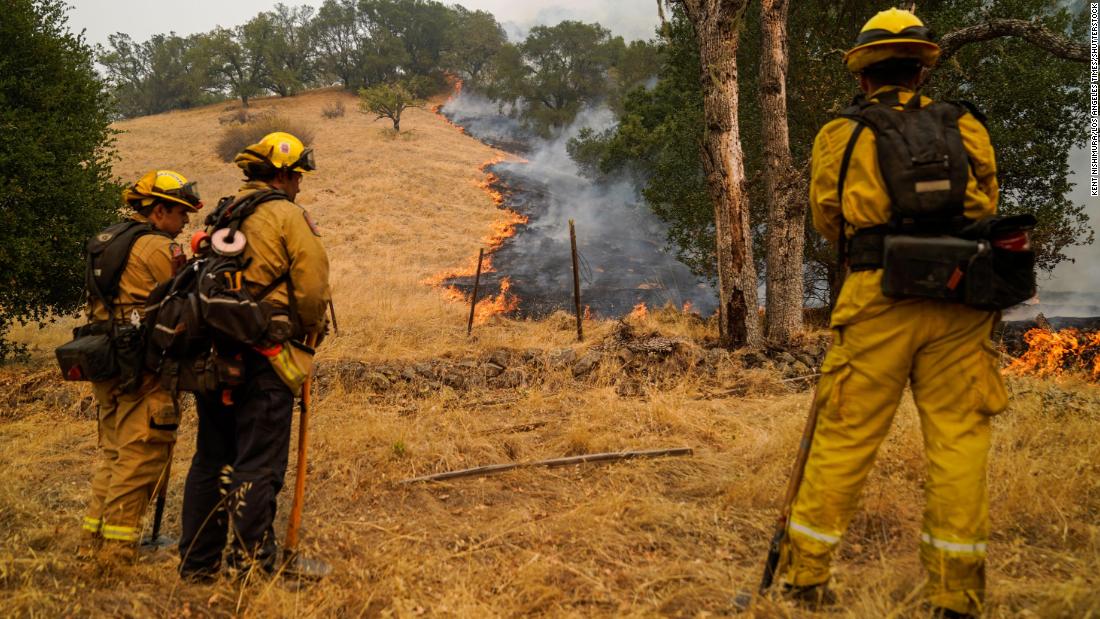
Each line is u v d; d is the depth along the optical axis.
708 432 4.71
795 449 3.97
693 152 14.49
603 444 4.50
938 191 2.13
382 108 59.12
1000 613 2.19
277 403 2.80
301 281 2.81
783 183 8.34
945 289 2.07
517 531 3.23
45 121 9.74
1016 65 11.71
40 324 10.14
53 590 2.64
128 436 2.93
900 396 2.28
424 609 2.54
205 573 2.84
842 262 2.44
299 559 2.88
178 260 3.07
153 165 47.22
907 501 3.33
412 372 6.24
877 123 2.26
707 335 8.65
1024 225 2.09
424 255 29.05
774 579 2.44
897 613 2.16
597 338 7.33
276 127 52.94
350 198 38.34
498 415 5.42
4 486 3.77
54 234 9.42
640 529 3.22
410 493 3.81
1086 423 4.20
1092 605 2.21
